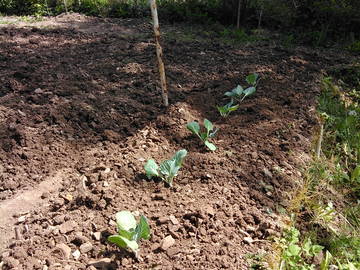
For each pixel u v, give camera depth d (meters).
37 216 2.51
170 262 2.24
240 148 3.30
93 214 2.53
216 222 2.52
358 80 4.89
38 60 4.62
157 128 3.47
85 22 6.58
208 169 3.00
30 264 2.16
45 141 3.20
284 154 3.29
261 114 3.78
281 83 4.45
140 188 2.79
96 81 4.19
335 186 3.27
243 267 2.23
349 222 2.99
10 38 5.43
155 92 4.02
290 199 2.86
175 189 2.79
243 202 2.74
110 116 3.56
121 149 3.18
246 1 6.56
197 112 3.79
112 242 2.28
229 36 6.03
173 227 2.46
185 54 5.12
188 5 6.92
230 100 4.02
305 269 2.29
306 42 5.96
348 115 4.18
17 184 2.78
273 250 2.37
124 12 6.97
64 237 2.35
